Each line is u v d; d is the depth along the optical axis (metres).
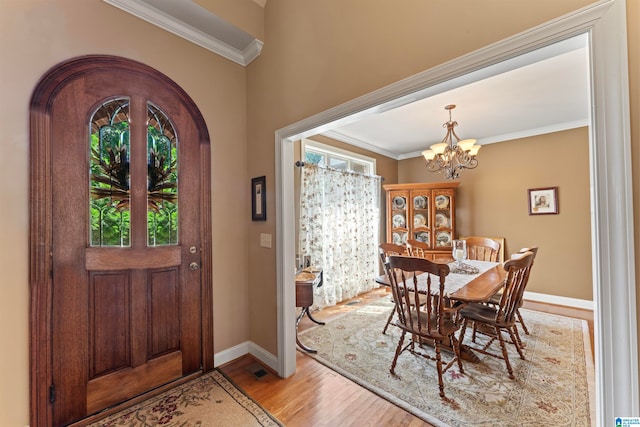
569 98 2.94
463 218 4.58
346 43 1.71
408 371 2.15
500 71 1.22
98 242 1.71
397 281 2.34
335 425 1.60
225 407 1.75
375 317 3.35
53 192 1.55
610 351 0.93
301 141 3.59
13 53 1.45
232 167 2.41
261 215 2.33
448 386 1.95
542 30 1.05
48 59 1.55
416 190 4.61
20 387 1.45
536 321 3.11
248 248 2.49
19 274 1.45
